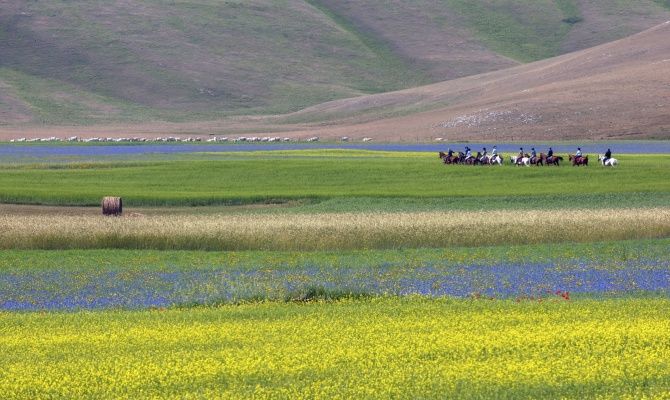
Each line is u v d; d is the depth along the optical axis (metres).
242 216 178.62
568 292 109.88
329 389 61.12
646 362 66.38
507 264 133.62
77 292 112.19
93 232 152.38
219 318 86.25
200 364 67.00
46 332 80.62
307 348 71.81
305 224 161.75
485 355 69.50
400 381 62.91
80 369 66.50
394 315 86.56
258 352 70.56
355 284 115.00
